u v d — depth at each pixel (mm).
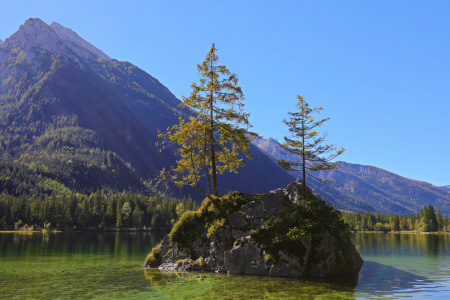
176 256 34312
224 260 31672
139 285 24797
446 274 31531
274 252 30750
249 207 34750
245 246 31641
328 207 33719
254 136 42156
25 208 181250
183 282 26188
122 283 25562
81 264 37312
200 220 36125
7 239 91562
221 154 42469
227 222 34344
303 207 33000
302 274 29672
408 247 70062
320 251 30609
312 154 37406
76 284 25031
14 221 175375
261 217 33906
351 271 32312
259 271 30453
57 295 21281
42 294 21516
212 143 40906
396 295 22109
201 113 40656
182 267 33000
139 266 35656
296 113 37969
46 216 180250
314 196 38000
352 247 36656
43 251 54500
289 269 29906
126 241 87688
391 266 37344
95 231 171875
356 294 22359
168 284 25281
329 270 29812
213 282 26266
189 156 41938
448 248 66750
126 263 38375
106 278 27828
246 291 22969
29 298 20391
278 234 31328
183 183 41781
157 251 35969
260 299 20609
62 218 182875
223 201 36750
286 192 36562
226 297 21109
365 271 33406
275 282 26562
